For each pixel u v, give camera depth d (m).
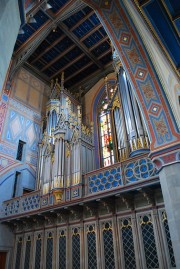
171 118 6.61
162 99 6.87
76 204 9.80
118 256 8.51
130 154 9.76
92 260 9.21
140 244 8.10
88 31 15.45
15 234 12.88
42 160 14.12
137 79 7.28
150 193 8.35
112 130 12.93
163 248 7.55
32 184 14.62
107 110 14.25
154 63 6.98
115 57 13.41
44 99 18.05
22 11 4.13
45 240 11.27
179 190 5.71
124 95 11.62
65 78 18.58
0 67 3.08
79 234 10.12
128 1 5.69
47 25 14.64
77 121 13.59
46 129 15.18
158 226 7.94
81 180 10.27
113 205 9.44
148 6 5.01
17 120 15.27
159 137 6.63
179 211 5.49
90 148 12.58
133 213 8.75
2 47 3.14
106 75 17.14
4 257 12.27
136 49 7.23
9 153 14.04
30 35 15.73
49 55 17.02
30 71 17.75
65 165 11.48
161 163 6.30
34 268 10.93
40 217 11.69
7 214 12.66
